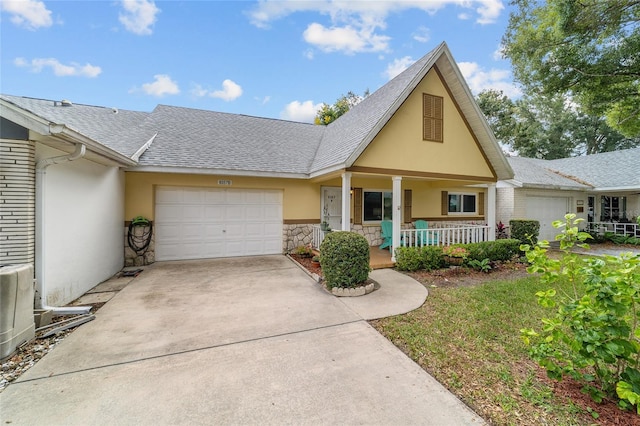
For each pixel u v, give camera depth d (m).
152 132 9.38
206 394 2.71
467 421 2.37
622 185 13.06
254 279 6.86
